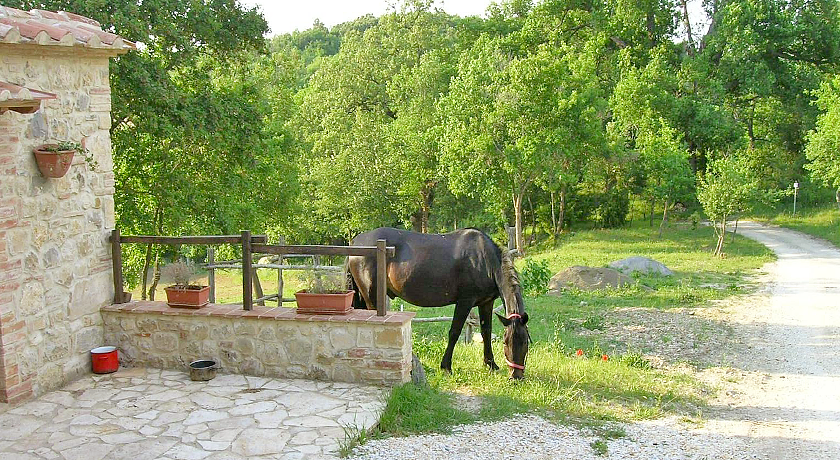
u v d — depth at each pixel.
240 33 17.22
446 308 17.09
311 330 6.92
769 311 15.20
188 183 16.31
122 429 5.66
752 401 8.34
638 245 28.97
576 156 28.86
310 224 34.69
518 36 37.78
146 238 7.50
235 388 6.71
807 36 34.84
